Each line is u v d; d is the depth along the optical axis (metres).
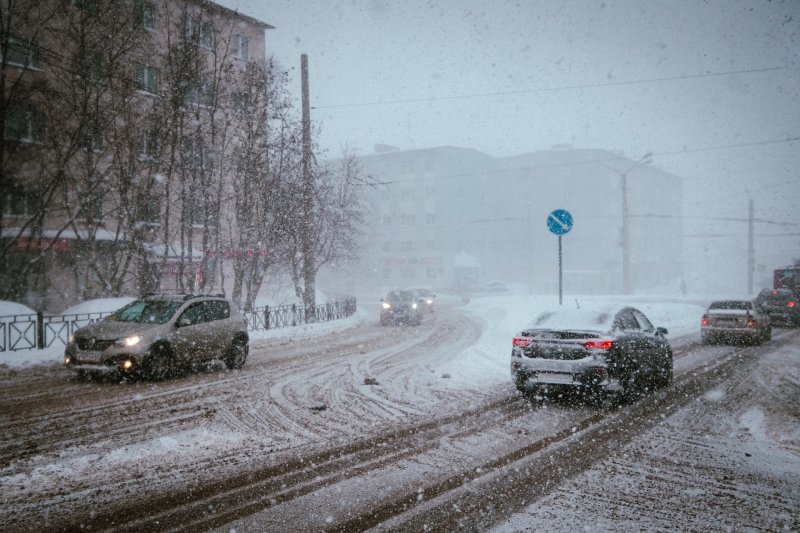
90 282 21.20
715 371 11.35
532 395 8.69
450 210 67.62
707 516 4.15
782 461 5.47
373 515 4.18
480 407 7.95
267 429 6.69
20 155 19.73
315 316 22.06
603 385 7.66
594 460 5.52
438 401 8.35
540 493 4.62
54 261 21.19
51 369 11.03
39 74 19.94
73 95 18.47
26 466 5.25
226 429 6.67
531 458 5.59
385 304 23.16
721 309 16.88
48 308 21.23
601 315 8.52
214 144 20.28
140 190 19.33
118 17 18.98
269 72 20.39
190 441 6.14
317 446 5.99
